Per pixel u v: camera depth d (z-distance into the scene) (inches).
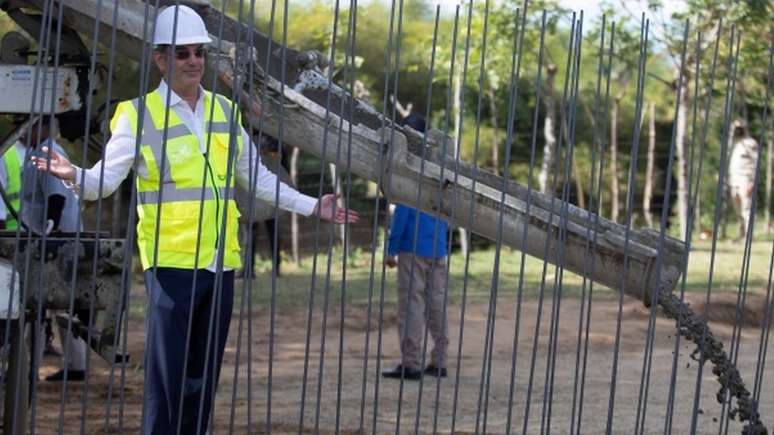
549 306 641.6
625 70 954.7
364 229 949.2
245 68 259.1
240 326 237.0
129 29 265.9
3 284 249.4
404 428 355.6
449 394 411.8
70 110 264.4
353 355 500.7
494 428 356.2
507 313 616.1
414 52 1078.4
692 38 787.4
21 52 273.7
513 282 745.6
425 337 253.4
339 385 243.0
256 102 262.2
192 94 247.9
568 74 255.4
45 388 417.4
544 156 968.9
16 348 261.7
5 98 259.4
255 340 533.0
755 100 924.0
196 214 245.4
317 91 281.3
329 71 249.4
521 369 466.0
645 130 1138.7
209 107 249.4
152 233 245.9
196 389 250.5
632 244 267.0
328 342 534.6
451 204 262.7
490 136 1107.3
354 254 882.8
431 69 249.6
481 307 636.1
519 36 255.3
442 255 437.4
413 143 279.9
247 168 251.8
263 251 880.9
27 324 296.4
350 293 693.3
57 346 480.1
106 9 266.2
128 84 697.6
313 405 390.9
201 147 246.7
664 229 258.8
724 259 855.1
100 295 252.7
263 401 398.0
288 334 553.3
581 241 265.3
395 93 251.6
